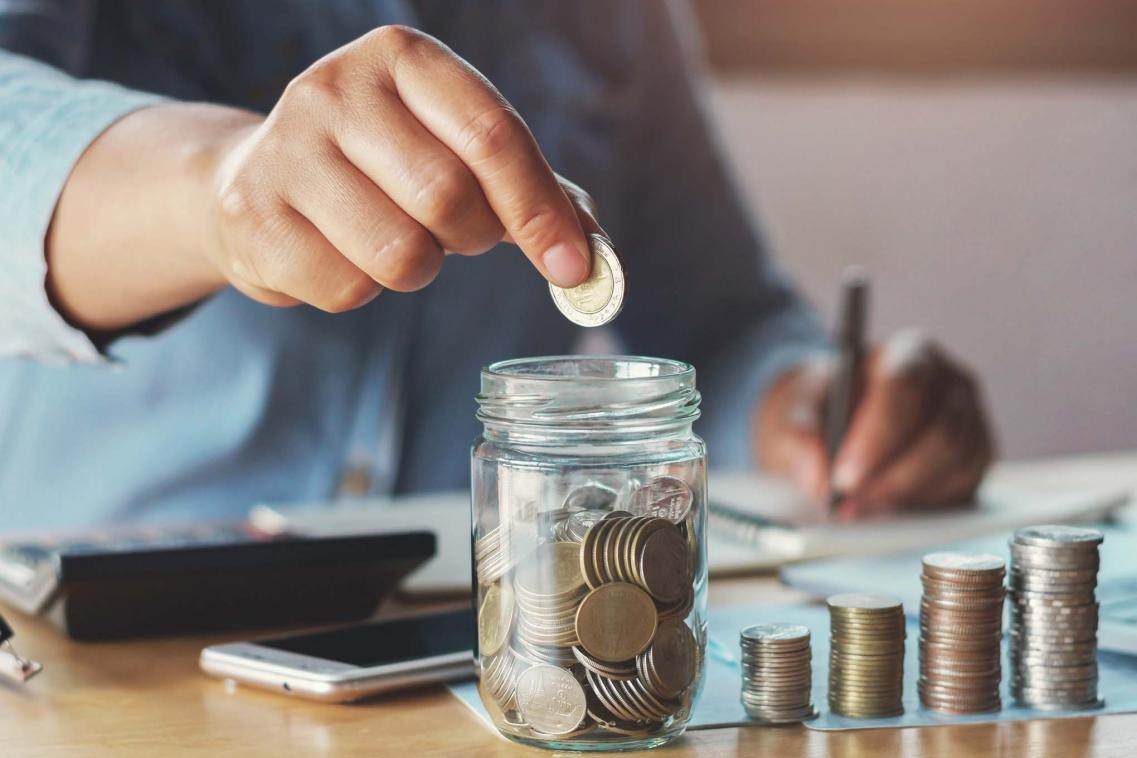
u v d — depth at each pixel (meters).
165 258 0.82
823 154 2.88
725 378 1.66
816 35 2.81
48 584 0.84
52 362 0.97
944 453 1.22
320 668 0.73
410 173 0.61
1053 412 3.02
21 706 0.73
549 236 0.61
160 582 0.84
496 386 0.63
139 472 1.52
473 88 0.62
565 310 0.65
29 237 0.85
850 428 1.25
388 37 0.65
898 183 2.90
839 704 0.69
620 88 1.79
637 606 0.61
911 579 0.91
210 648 0.78
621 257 0.63
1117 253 2.94
